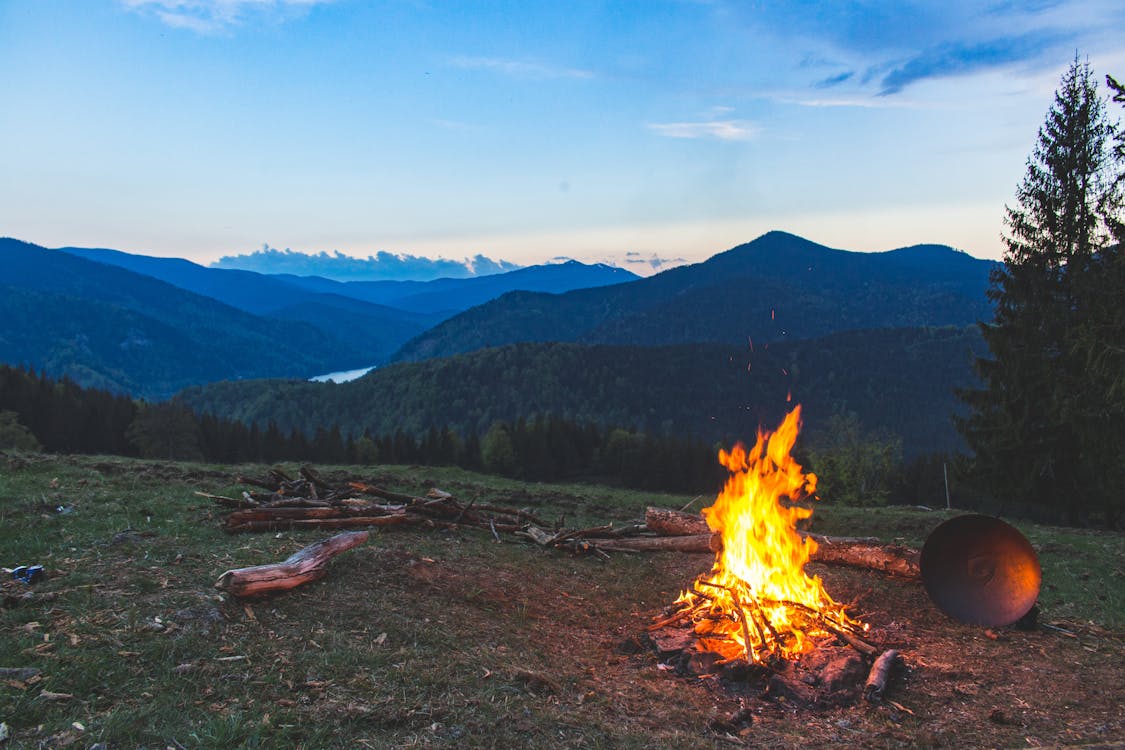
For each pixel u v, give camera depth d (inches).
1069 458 871.7
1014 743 184.7
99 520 308.3
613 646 246.4
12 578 224.2
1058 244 909.8
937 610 300.5
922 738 183.9
